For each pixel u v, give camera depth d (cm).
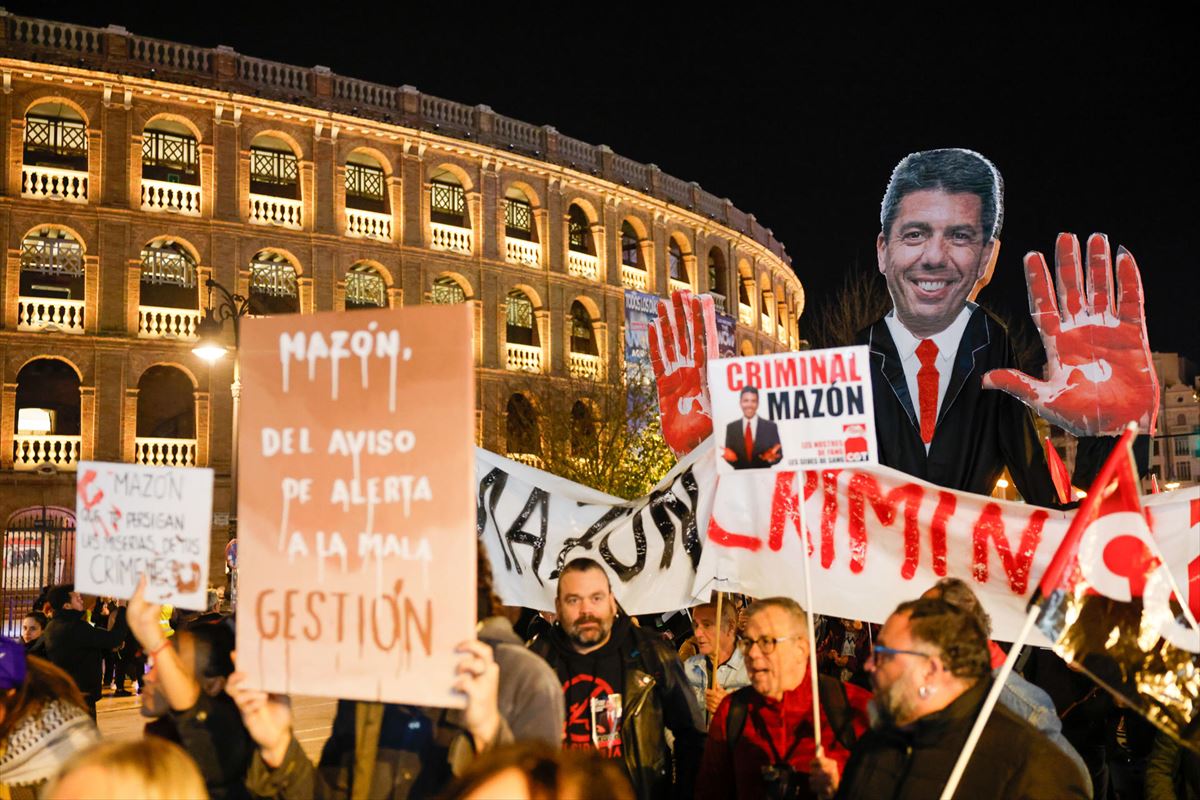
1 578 3219
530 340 4388
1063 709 779
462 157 4131
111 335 3412
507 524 836
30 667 482
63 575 3312
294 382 388
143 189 3525
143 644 429
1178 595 417
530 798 231
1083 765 448
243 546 388
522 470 851
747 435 533
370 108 3912
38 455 3341
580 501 833
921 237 941
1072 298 877
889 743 402
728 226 5181
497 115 4247
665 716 579
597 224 4559
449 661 357
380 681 364
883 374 950
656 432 4009
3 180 3319
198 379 3519
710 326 1179
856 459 519
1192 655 413
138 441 3431
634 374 4247
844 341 3350
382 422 375
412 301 3944
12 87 3347
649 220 4781
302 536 380
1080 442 875
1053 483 925
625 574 789
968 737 384
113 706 2192
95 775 288
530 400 4131
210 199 3575
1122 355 861
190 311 3547
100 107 3462
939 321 937
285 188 3844
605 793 235
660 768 558
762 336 5497
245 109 3644
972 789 384
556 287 4350
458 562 361
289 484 384
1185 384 9519
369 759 402
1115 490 421
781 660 495
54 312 3391
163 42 3556
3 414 3288
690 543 773
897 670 387
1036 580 687
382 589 368
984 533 695
